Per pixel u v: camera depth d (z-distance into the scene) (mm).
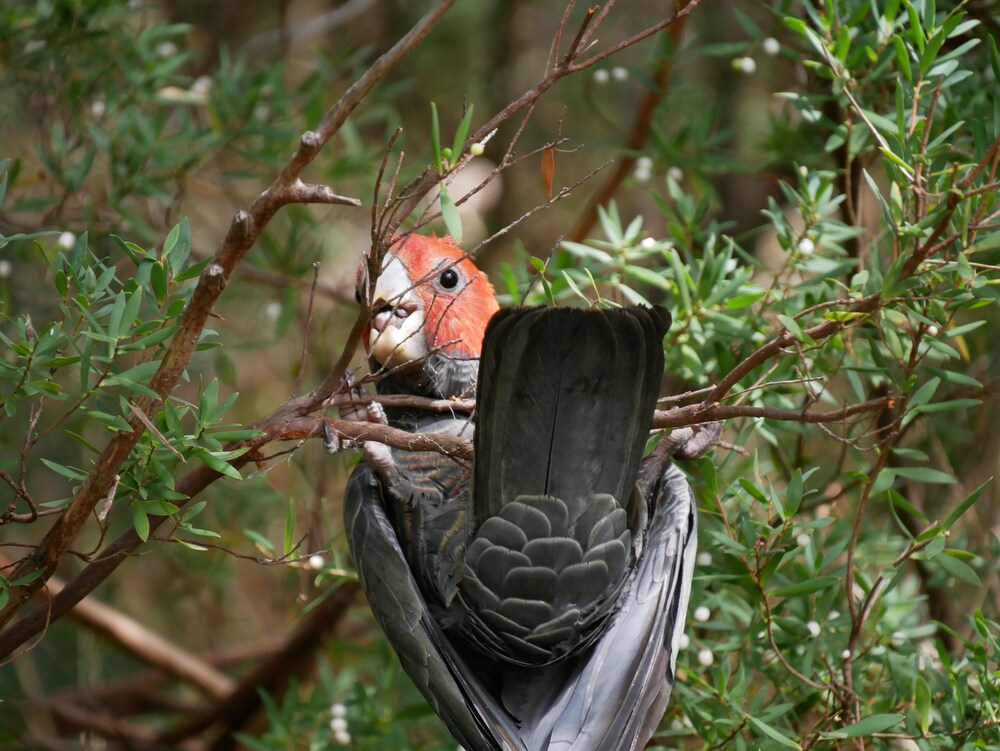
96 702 10359
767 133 10273
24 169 9438
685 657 6785
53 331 5023
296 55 12367
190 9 11719
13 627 5496
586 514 5277
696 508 6234
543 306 4824
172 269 5195
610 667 5398
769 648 6613
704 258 7152
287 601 10172
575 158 12117
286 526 5773
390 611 5535
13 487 5133
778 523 6664
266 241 9164
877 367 6117
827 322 5570
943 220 5215
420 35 4590
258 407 11617
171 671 10586
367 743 7488
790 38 8578
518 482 5199
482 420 5102
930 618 7855
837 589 6629
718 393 5441
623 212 12195
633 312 4871
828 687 6062
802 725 7152
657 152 8359
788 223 7062
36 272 9523
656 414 5359
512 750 5180
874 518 8625
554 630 5496
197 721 10258
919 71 5836
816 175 7105
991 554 7773
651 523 5922
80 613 10234
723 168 8336
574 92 11867
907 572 8367
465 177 12680
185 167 8703
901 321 6332
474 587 5453
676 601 5695
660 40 9289
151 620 11812
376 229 4797
